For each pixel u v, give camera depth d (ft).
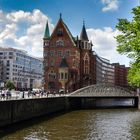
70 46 412.36
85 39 451.12
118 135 131.95
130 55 89.76
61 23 419.33
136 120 192.03
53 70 413.59
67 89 406.82
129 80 100.07
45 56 418.92
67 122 182.50
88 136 129.70
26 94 231.50
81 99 351.67
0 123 149.48
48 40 420.77
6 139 120.37
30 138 123.34
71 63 411.13
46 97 235.61
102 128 154.81
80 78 443.73
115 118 205.77
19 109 176.14
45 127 157.99
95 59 608.19
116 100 465.88
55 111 262.26
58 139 122.01
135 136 129.08
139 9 86.17
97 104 379.96
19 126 159.12
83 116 222.69
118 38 91.50
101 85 314.76
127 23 89.97
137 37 83.66
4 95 181.06
